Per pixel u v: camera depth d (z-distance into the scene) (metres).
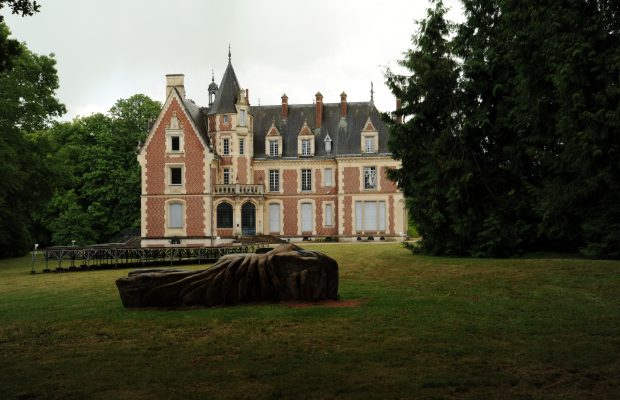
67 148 51.38
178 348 8.17
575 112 18.88
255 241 39.25
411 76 25.67
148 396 6.07
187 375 6.81
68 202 50.97
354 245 37.44
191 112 49.06
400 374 6.68
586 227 19.53
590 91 18.98
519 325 9.17
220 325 9.62
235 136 49.31
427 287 13.96
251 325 9.55
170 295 11.48
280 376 6.69
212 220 46.72
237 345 8.26
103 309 11.76
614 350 7.54
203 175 46.56
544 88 20.77
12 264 32.97
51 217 52.81
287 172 50.88
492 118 24.62
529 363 7.04
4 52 11.94
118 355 7.88
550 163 20.75
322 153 50.91
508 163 24.20
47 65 36.47
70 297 14.37
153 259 28.89
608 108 18.38
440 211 24.52
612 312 10.04
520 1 20.47
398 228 49.03
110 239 52.56
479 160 24.78
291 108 54.06
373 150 49.69
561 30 18.94
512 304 11.09
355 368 6.97
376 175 49.38
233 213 46.94
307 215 50.69
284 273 11.70
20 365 7.46
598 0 18.44
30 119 34.84
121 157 53.03
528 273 15.37
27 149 33.62
